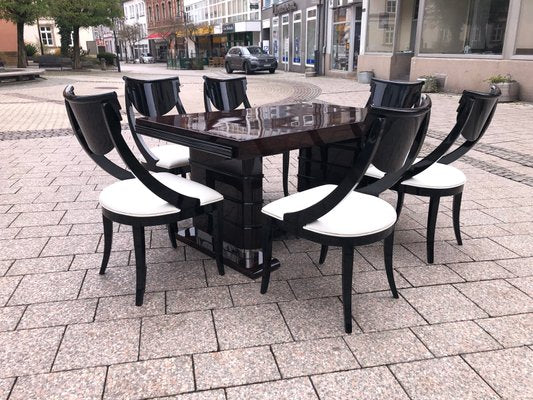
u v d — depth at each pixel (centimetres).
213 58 3644
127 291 257
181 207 239
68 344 211
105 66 2955
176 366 197
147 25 5794
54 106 1052
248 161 264
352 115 316
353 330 224
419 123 203
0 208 382
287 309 241
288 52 2484
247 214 275
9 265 285
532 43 1022
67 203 396
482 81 1127
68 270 280
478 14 1139
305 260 298
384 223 220
